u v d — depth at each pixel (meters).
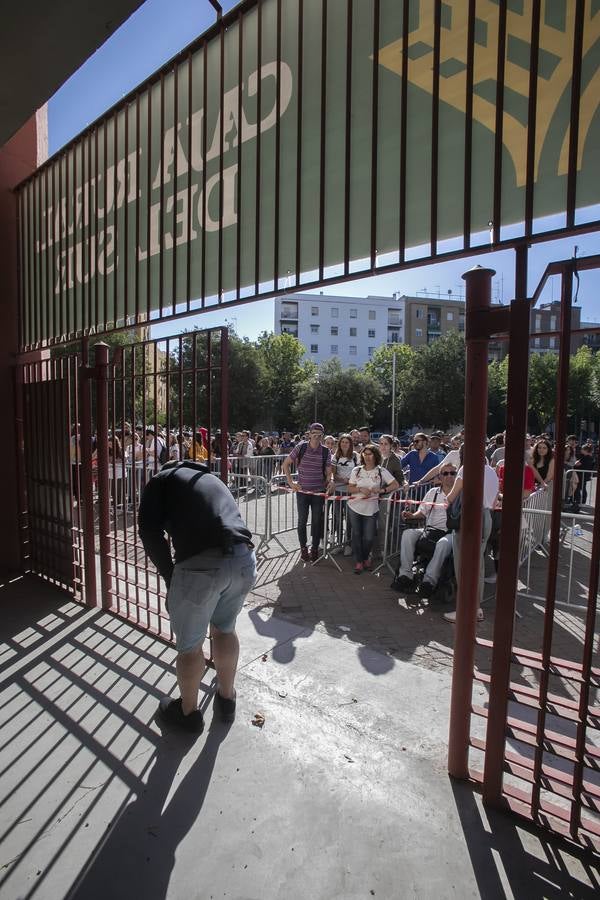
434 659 3.88
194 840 2.15
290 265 3.20
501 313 2.27
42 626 4.30
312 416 49.84
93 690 3.31
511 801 2.34
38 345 5.56
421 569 5.50
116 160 4.39
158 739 2.81
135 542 4.20
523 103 2.23
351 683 3.42
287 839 2.16
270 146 3.28
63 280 5.18
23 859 2.06
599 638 4.48
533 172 2.12
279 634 4.22
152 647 3.91
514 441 2.20
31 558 5.63
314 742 2.80
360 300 89.44
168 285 4.06
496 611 2.29
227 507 2.84
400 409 51.19
